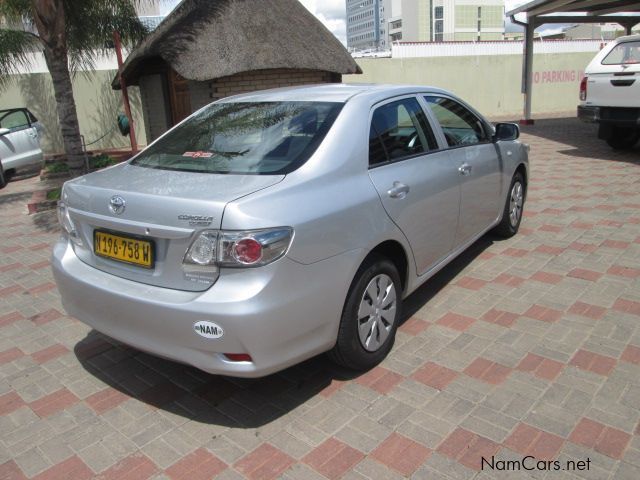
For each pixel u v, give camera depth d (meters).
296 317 2.83
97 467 2.81
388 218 3.41
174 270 2.84
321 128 3.34
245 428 3.04
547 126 15.50
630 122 9.20
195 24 9.69
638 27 31.25
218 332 2.68
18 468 2.83
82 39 10.04
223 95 10.14
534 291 4.52
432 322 4.09
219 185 2.95
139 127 16.11
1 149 11.27
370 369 3.52
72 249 3.47
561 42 19.80
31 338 4.24
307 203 2.90
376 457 2.76
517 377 3.35
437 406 3.12
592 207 6.78
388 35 140.12
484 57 18.59
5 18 9.52
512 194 5.62
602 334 3.79
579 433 2.85
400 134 3.83
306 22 10.91
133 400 3.37
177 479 2.70
